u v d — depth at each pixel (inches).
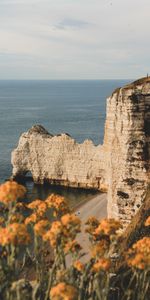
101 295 573.6
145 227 1539.1
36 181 3806.6
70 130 6446.9
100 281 574.6
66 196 3467.0
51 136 3762.3
